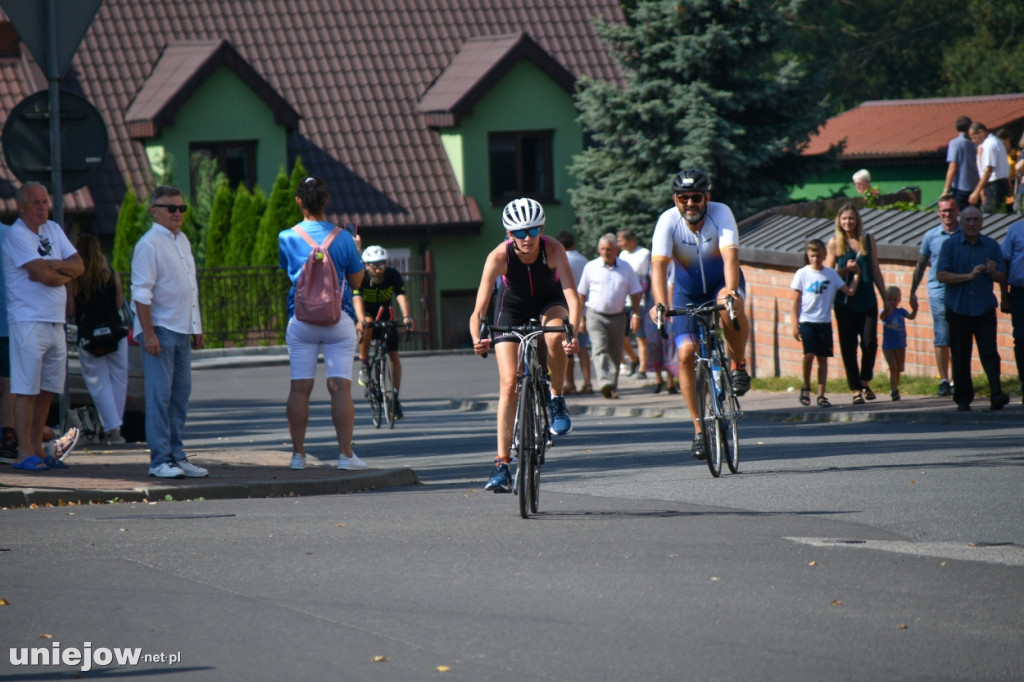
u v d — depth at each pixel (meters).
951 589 18.66
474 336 26.94
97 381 40.12
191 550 21.81
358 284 33.75
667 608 17.84
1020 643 16.06
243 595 18.67
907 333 53.47
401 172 111.69
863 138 130.50
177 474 30.81
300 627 17.03
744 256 61.97
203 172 104.00
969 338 42.28
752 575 19.66
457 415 56.69
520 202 26.69
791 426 44.34
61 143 33.12
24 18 32.72
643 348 63.56
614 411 52.97
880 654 15.68
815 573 19.75
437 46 118.38
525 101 114.19
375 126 113.19
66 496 28.08
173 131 106.19
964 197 69.75
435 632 16.78
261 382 80.31
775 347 60.53
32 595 18.64
